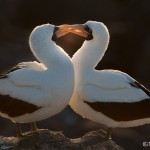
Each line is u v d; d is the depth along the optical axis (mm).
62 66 12664
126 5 37031
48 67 12734
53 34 13070
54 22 37625
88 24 13367
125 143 24375
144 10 36188
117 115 13242
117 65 34438
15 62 31453
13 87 12711
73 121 25562
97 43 13312
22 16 37562
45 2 37562
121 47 34875
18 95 12648
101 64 34250
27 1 37562
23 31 36688
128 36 34969
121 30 35312
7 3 37938
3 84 12805
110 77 13109
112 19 36812
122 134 24703
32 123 13578
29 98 12594
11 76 12742
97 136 13750
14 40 34938
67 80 12664
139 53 34531
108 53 34438
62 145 13320
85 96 13055
